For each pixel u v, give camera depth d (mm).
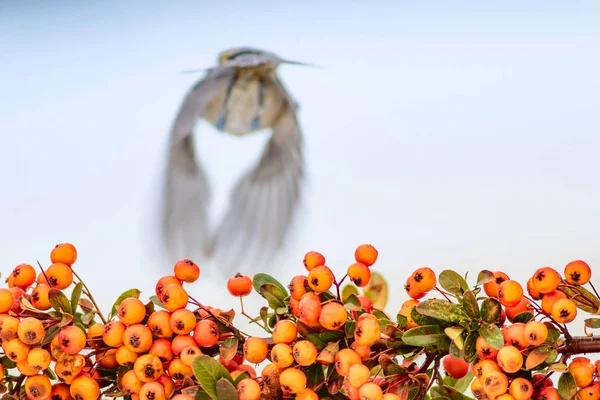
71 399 2369
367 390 2344
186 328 2357
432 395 2377
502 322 2369
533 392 2359
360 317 2357
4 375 2379
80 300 2381
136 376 2359
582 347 2357
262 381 2369
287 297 2379
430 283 2367
